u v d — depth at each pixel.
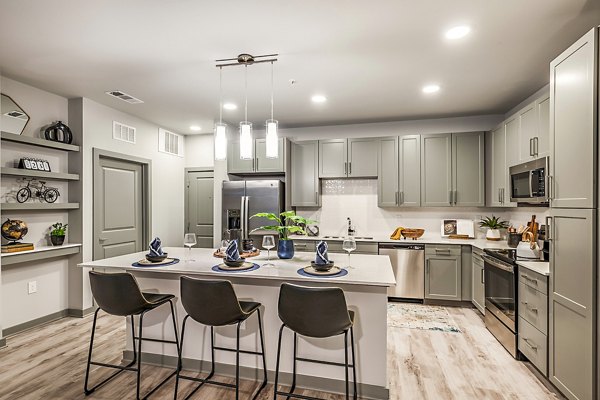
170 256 2.92
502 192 3.84
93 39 2.43
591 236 1.81
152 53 2.66
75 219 3.74
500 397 2.23
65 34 2.36
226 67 2.93
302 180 4.91
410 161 4.53
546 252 2.78
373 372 2.25
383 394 2.22
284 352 2.42
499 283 3.06
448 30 2.31
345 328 1.93
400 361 2.73
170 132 5.31
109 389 2.33
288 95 3.68
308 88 3.47
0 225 3.01
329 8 2.05
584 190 1.88
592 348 1.81
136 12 2.09
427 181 4.47
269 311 2.45
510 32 2.34
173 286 2.65
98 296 2.24
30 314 3.40
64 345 3.02
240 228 4.59
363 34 2.37
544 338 2.29
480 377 2.48
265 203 4.58
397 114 4.46
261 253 3.09
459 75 3.12
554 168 2.18
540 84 3.35
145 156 4.74
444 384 2.39
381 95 3.69
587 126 1.85
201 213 5.62
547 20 2.18
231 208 4.68
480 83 3.33
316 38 2.43
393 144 4.59
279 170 4.75
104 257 4.08
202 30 2.32
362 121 4.85
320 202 4.99
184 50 2.61
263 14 2.12
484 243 4.03
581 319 1.91
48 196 3.51
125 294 2.17
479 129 4.57
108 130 4.10
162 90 3.52
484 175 4.30
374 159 4.65
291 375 2.41
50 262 3.59
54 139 3.53
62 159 3.69
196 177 5.64
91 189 3.87
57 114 3.65
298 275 2.18
